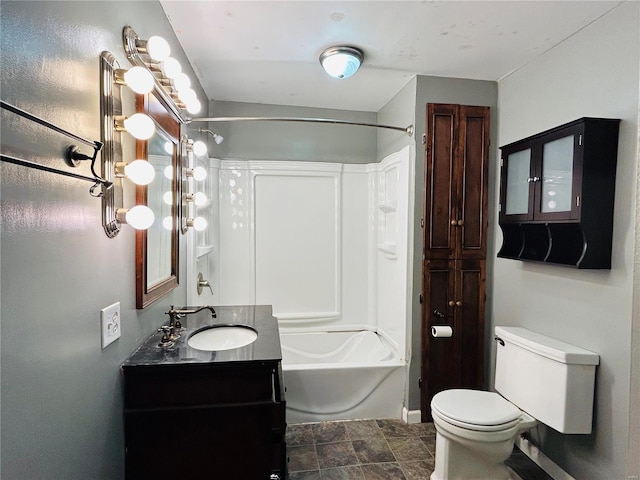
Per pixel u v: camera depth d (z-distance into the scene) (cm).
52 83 80
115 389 115
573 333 175
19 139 69
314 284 305
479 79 234
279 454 126
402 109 253
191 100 163
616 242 154
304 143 301
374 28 175
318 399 233
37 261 76
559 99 187
